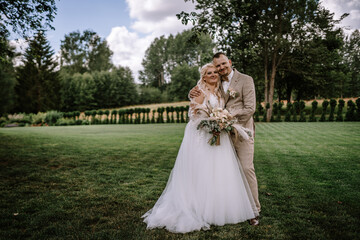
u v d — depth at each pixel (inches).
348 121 582.6
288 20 722.8
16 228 93.0
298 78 1019.3
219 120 97.4
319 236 83.5
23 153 255.9
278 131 413.4
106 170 184.7
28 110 1544.0
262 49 735.1
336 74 1035.9
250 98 106.2
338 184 139.6
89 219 100.5
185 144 105.3
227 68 109.0
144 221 97.8
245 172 103.9
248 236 85.4
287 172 166.9
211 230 90.7
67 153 255.4
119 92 2055.9
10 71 1590.8
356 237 82.4
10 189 141.2
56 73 1631.4
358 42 1840.6
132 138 382.0
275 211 105.2
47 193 133.5
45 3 249.8
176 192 100.6
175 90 2082.9
